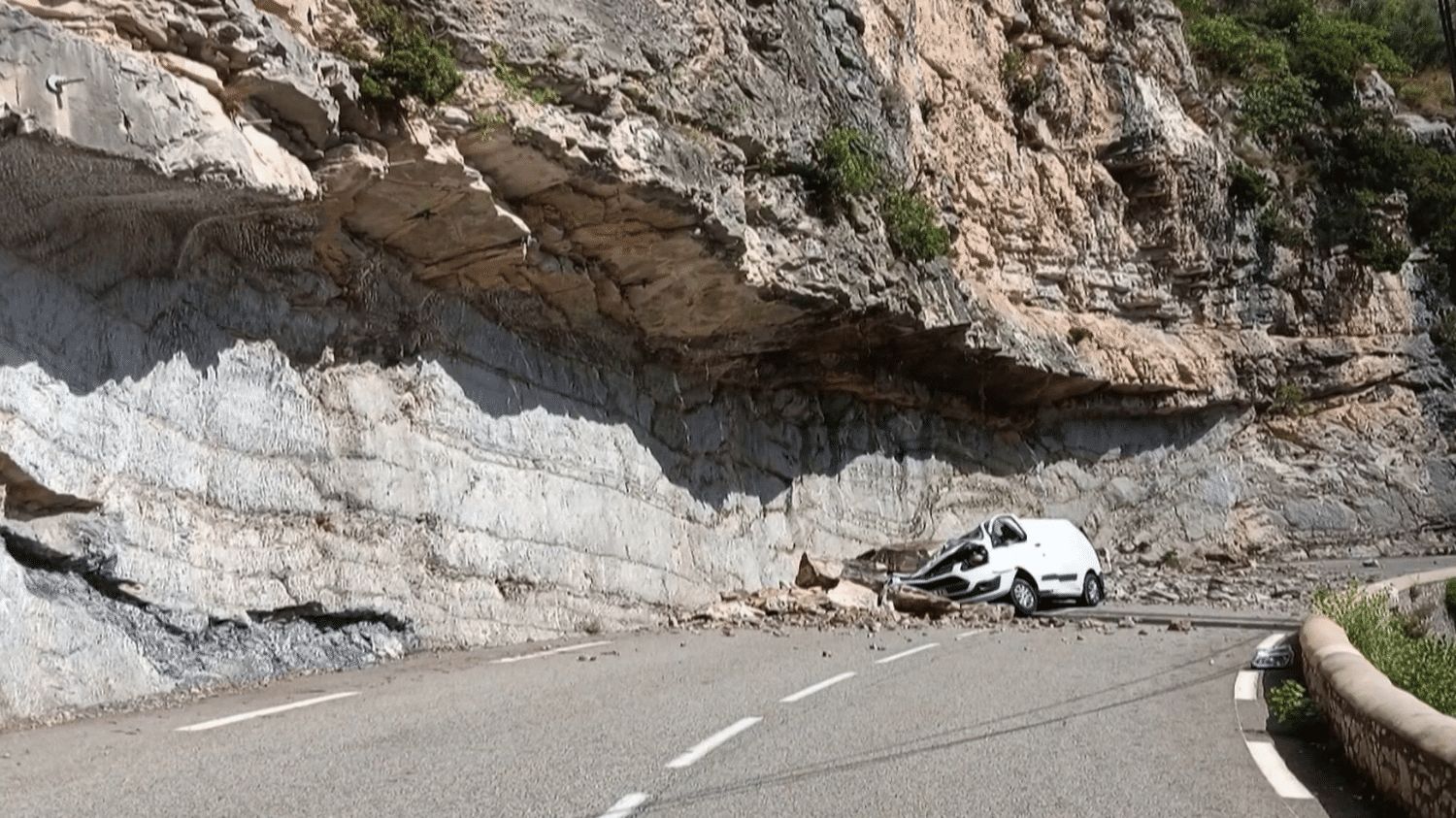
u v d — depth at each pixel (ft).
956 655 44.73
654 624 65.16
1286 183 134.72
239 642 41.98
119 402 38.83
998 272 104.42
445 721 30.25
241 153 38.91
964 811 20.98
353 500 48.67
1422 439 136.26
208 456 42.34
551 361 62.59
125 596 37.96
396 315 52.60
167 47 37.37
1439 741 19.07
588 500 63.16
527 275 58.23
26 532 34.86
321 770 24.07
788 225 67.72
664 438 71.15
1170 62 128.57
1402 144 140.97
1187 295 123.44
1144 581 90.68
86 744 27.84
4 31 31.86
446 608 52.26
